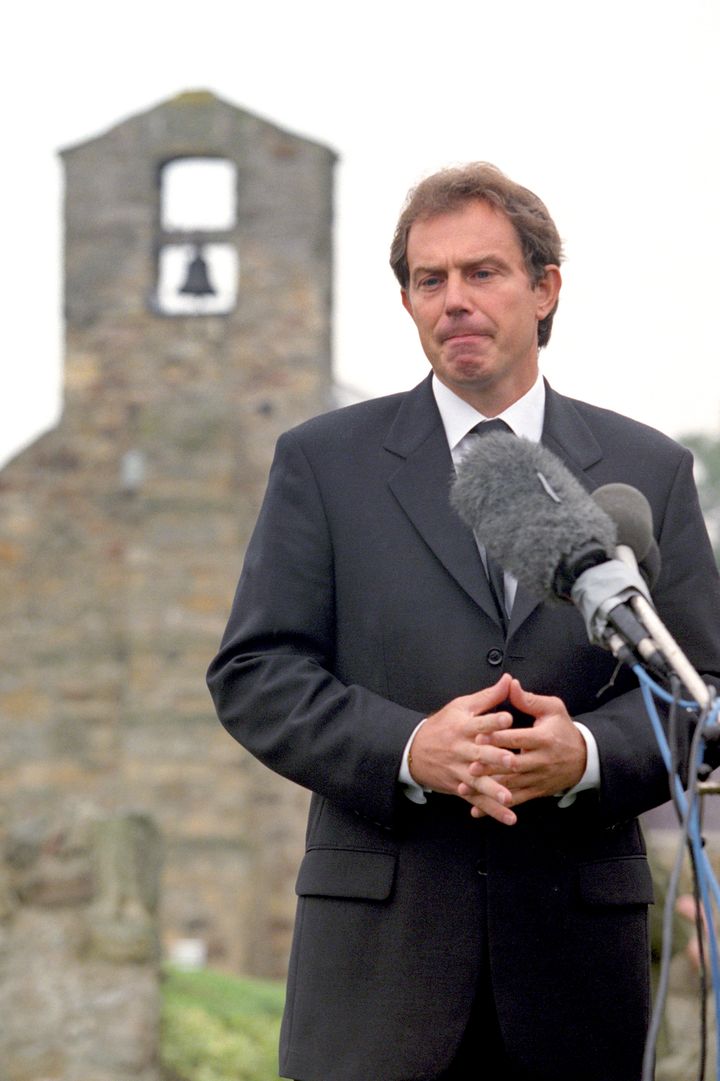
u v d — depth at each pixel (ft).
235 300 78.38
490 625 14.35
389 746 13.79
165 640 76.38
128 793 75.41
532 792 13.61
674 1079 22.72
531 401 15.11
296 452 15.24
